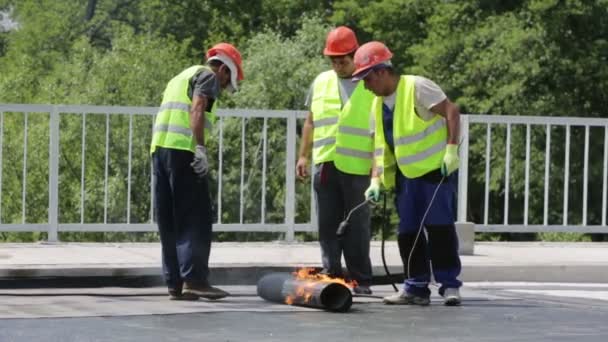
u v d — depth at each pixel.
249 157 24.23
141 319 13.09
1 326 12.43
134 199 24.50
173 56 67.88
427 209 14.81
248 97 61.09
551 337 12.22
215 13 87.38
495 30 65.19
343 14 78.25
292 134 20.78
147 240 29.97
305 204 25.47
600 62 62.53
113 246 19.80
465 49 65.50
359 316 13.70
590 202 46.50
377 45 14.83
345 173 15.93
